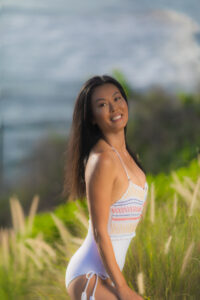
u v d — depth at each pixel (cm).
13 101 3002
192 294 329
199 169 541
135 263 345
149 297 327
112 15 3688
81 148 273
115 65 3238
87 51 3488
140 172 282
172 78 2783
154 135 1443
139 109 1562
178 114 1498
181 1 3581
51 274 397
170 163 1164
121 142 274
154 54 3231
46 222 495
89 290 255
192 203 359
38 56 3441
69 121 2697
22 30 3566
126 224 264
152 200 360
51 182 1466
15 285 396
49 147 1566
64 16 3669
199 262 338
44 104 2952
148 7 3700
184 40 3291
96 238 252
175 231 354
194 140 1334
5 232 422
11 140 2339
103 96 261
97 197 250
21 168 1750
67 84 3203
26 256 422
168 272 336
